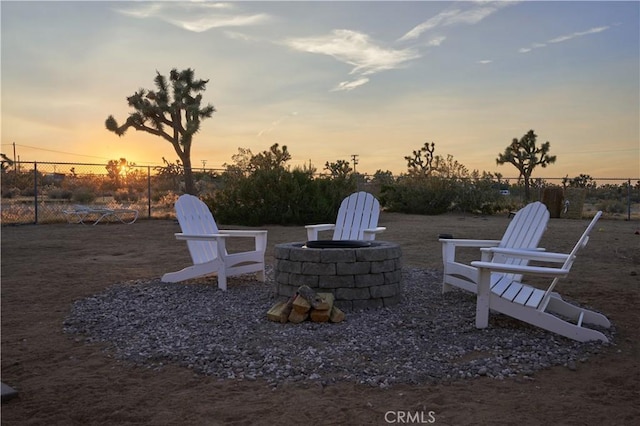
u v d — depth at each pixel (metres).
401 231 15.07
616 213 24.53
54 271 8.24
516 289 5.21
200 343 4.46
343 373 3.76
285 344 4.40
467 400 3.33
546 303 4.74
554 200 22.02
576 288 7.00
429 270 8.28
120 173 20.62
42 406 3.29
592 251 10.86
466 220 19.59
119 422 3.06
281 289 5.83
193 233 7.16
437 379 3.67
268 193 17.47
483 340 4.53
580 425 2.99
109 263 9.15
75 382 3.68
